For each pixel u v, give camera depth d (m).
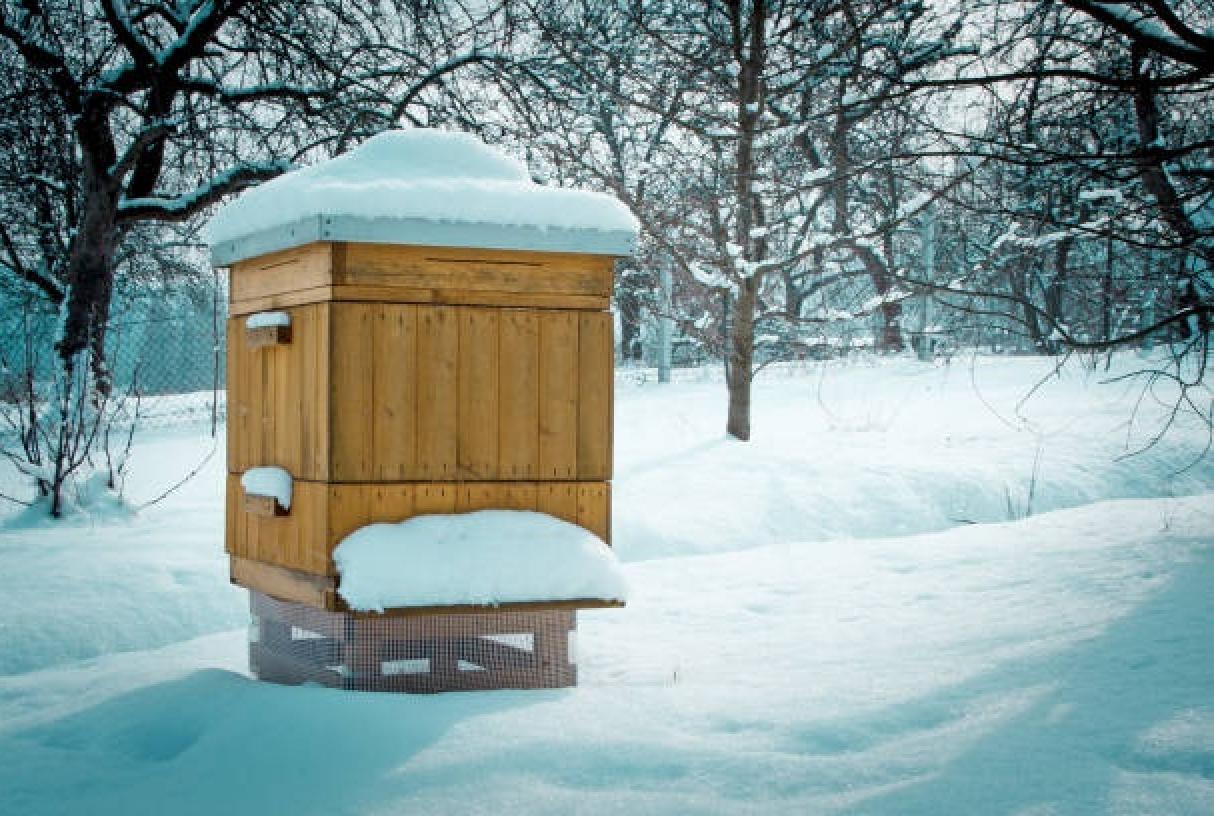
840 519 11.09
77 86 12.43
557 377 5.49
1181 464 13.21
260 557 5.80
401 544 5.07
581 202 5.45
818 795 3.77
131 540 8.98
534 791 3.86
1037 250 10.98
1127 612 5.91
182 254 19.28
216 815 3.81
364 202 5.10
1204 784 3.57
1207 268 8.32
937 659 5.48
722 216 14.79
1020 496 12.00
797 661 5.76
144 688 5.28
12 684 5.64
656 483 11.60
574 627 5.46
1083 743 3.99
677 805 3.70
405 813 3.72
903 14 12.48
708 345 15.12
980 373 19.89
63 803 3.98
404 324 5.24
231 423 6.19
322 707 4.68
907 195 15.29
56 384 11.28
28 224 15.50
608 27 14.17
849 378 20.16
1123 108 9.29
